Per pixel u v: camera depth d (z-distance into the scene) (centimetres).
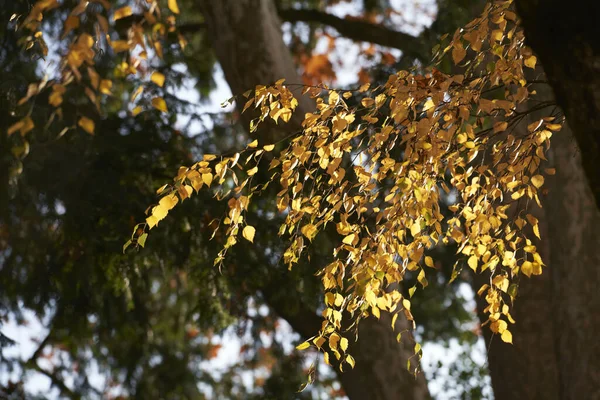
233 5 845
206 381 1421
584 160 237
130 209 808
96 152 809
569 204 759
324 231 791
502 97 729
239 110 845
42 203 816
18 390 1179
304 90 431
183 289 1305
